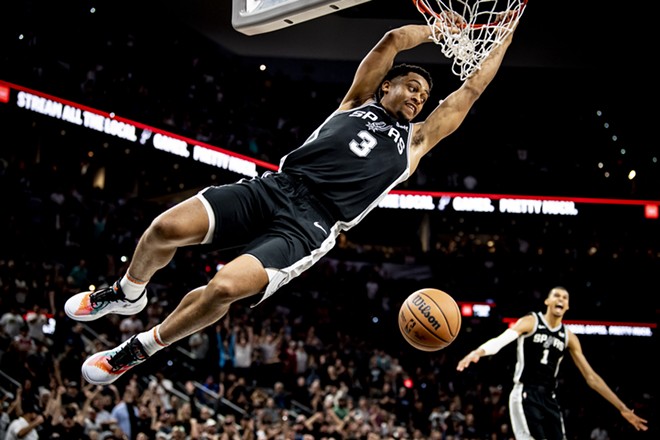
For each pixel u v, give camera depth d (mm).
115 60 19453
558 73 22906
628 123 23562
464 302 21422
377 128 4230
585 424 18281
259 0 4512
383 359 17375
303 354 15523
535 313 6664
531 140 23422
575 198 22375
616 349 21172
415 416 15773
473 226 24344
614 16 21672
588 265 21906
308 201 4031
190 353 14430
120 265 16375
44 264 14453
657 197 22344
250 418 12258
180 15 21547
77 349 12328
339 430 12719
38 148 18812
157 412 11375
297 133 22484
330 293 20594
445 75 22438
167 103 20094
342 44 22531
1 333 11469
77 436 9766
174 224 3676
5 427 9594
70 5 18859
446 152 22984
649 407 18469
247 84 22547
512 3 4891
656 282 21516
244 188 3926
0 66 16219
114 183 20859
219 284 3562
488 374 19594
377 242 25250
